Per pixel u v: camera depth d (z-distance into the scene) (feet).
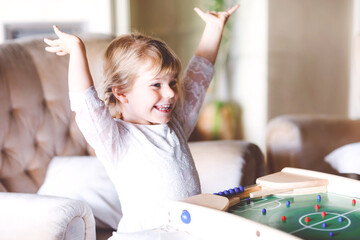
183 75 3.92
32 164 4.56
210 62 3.97
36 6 7.74
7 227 2.85
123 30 8.41
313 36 10.27
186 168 3.23
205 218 2.35
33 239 2.76
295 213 2.54
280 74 9.86
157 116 3.11
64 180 4.15
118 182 3.13
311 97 10.43
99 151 2.98
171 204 2.54
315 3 10.21
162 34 11.37
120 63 3.09
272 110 9.80
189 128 3.80
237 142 4.96
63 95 4.91
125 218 3.10
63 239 2.77
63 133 4.86
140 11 10.90
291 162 5.66
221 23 4.04
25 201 2.98
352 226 2.31
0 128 4.32
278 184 2.90
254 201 2.80
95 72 4.79
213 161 4.52
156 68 2.98
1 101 4.39
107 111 2.91
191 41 11.27
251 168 4.67
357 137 5.69
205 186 4.42
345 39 10.80
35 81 4.76
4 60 4.59
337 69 10.77
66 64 5.00
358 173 4.83
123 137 3.09
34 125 4.65
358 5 10.69
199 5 10.96
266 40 9.53
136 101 3.10
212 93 11.01
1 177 4.27
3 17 7.70
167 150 3.17
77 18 7.87
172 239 2.40
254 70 9.95
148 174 3.06
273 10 9.56
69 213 2.84
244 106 10.42
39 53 4.92
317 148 5.60
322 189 2.99
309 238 2.16
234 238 2.21
